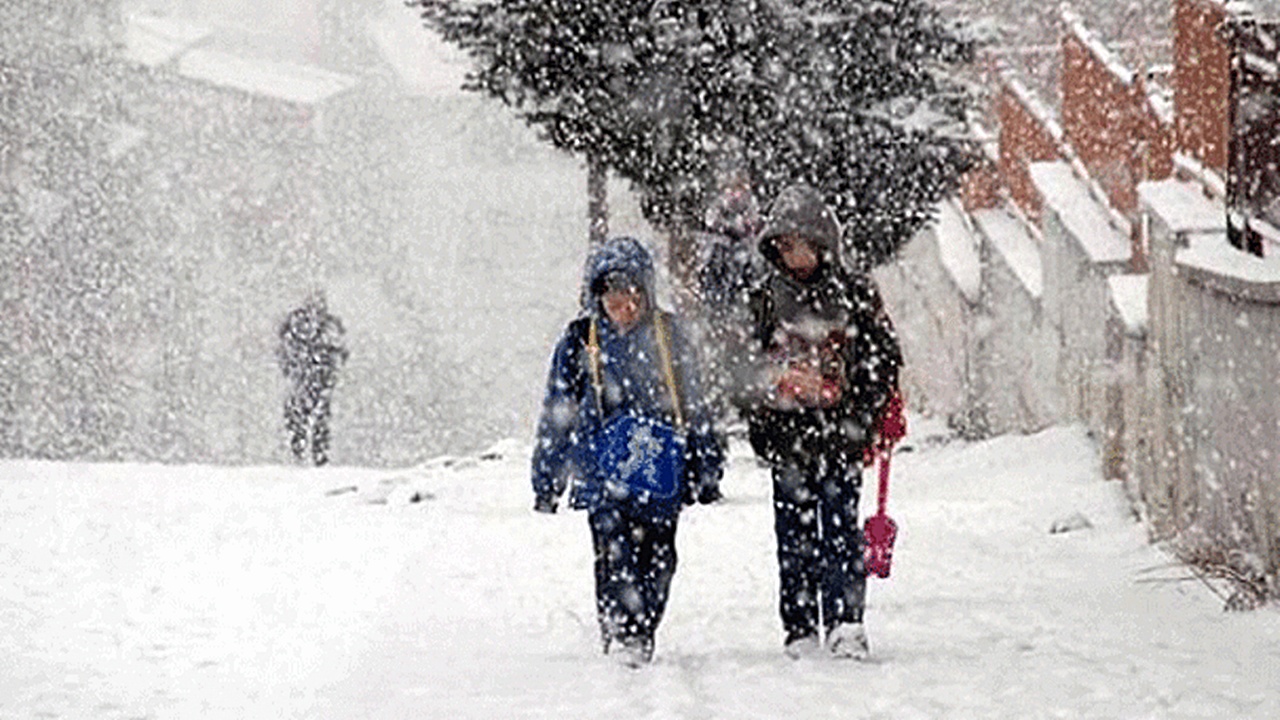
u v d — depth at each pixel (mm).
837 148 40812
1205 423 25281
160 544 28891
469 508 33594
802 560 19594
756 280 22234
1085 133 40500
